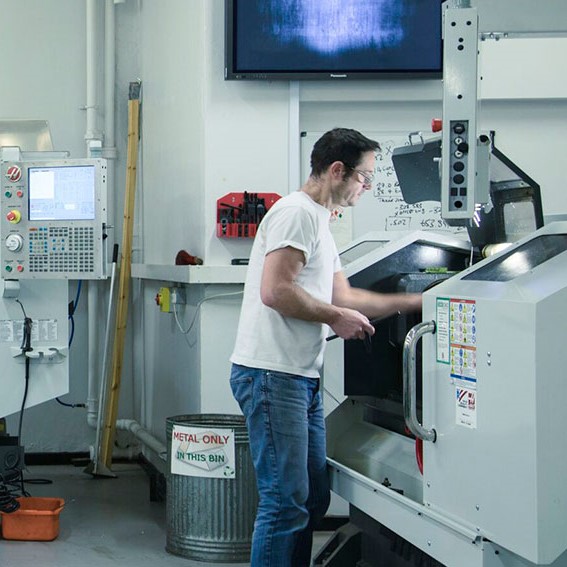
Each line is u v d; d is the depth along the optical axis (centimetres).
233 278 413
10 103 556
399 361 272
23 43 556
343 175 264
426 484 212
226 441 371
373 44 418
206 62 424
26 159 421
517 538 171
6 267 394
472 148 210
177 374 477
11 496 405
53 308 409
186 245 458
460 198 211
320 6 416
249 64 418
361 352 272
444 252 288
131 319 566
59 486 504
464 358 192
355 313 252
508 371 174
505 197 257
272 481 262
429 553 206
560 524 166
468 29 209
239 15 416
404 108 435
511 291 178
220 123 425
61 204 391
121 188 566
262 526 262
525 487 168
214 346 421
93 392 555
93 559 375
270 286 251
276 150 427
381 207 434
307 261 256
